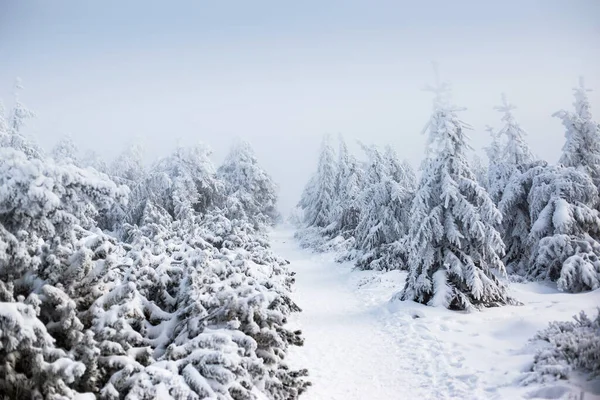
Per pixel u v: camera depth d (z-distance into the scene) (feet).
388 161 87.66
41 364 15.07
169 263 28.30
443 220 45.93
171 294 25.53
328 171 128.36
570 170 58.75
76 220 18.22
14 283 18.08
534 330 32.94
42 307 17.95
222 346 18.99
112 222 79.56
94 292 20.04
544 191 59.11
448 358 30.19
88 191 18.24
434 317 40.16
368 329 40.50
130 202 81.20
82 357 16.65
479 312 41.83
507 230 67.21
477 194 44.78
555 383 20.94
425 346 33.50
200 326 21.08
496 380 24.57
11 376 15.24
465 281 44.52
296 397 23.68
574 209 55.93
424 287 44.93
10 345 14.71
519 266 65.21
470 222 43.98
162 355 20.24
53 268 18.33
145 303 22.34
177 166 90.94
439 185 46.65
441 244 46.29
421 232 45.60
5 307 14.97
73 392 15.43
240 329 22.47
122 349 17.88
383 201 73.41
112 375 17.08
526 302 46.06
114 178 92.68
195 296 22.57
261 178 120.06
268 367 22.85
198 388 17.16
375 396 25.45
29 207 16.56
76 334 17.15
